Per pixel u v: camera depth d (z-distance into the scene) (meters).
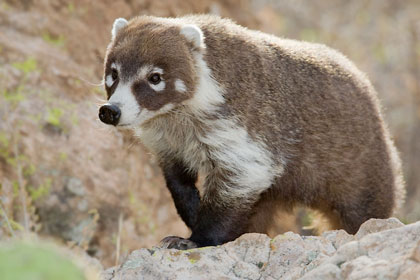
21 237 10.59
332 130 10.52
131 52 9.23
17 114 13.27
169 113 9.63
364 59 24.05
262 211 10.79
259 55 10.00
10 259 3.49
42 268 3.45
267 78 9.95
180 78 9.27
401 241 6.21
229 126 9.50
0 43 14.23
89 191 13.11
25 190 11.82
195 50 9.42
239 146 9.52
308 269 6.69
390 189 11.34
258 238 7.49
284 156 10.14
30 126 13.25
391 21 25.80
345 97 10.73
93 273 3.87
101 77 14.96
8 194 11.97
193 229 10.62
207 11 17.53
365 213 11.09
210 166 9.91
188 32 9.38
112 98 9.09
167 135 10.15
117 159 13.90
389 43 24.86
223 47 9.67
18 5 15.17
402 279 5.48
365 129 10.89
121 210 13.31
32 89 13.77
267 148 9.80
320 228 11.81
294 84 10.27
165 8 16.67
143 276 7.08
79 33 15.30
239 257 7.42
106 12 15.91
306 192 10.73
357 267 5.88
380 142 11.18
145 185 14.33
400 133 21.28
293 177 10.46
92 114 14.10
